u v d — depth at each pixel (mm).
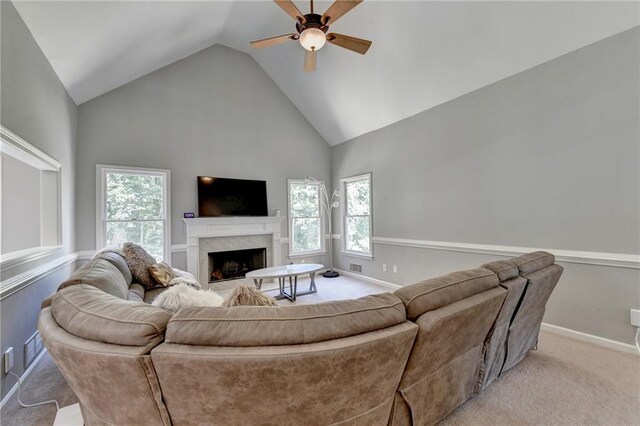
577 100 2648
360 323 1047
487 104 3357
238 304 1336
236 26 4422
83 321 1036
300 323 987
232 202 4859
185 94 4539
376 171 5008
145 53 3598
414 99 4098
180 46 4031
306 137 5812
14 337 1931
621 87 2406
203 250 4617
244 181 5023
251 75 5195
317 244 5969
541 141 2902
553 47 2729
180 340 925
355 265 5520
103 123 3908
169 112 4395
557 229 2805
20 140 2025
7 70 1888
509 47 2934
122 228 4047
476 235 3510
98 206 3844
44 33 2324
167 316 1015
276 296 4340
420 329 1175
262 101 5305
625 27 2359
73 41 2594
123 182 4070
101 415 1104
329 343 961
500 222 3262
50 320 1181
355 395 1085
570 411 1717
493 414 1690
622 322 2443
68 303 1201
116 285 1999
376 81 4223
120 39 2975
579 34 2555
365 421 1180
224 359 875
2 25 1830
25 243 2691
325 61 4469
